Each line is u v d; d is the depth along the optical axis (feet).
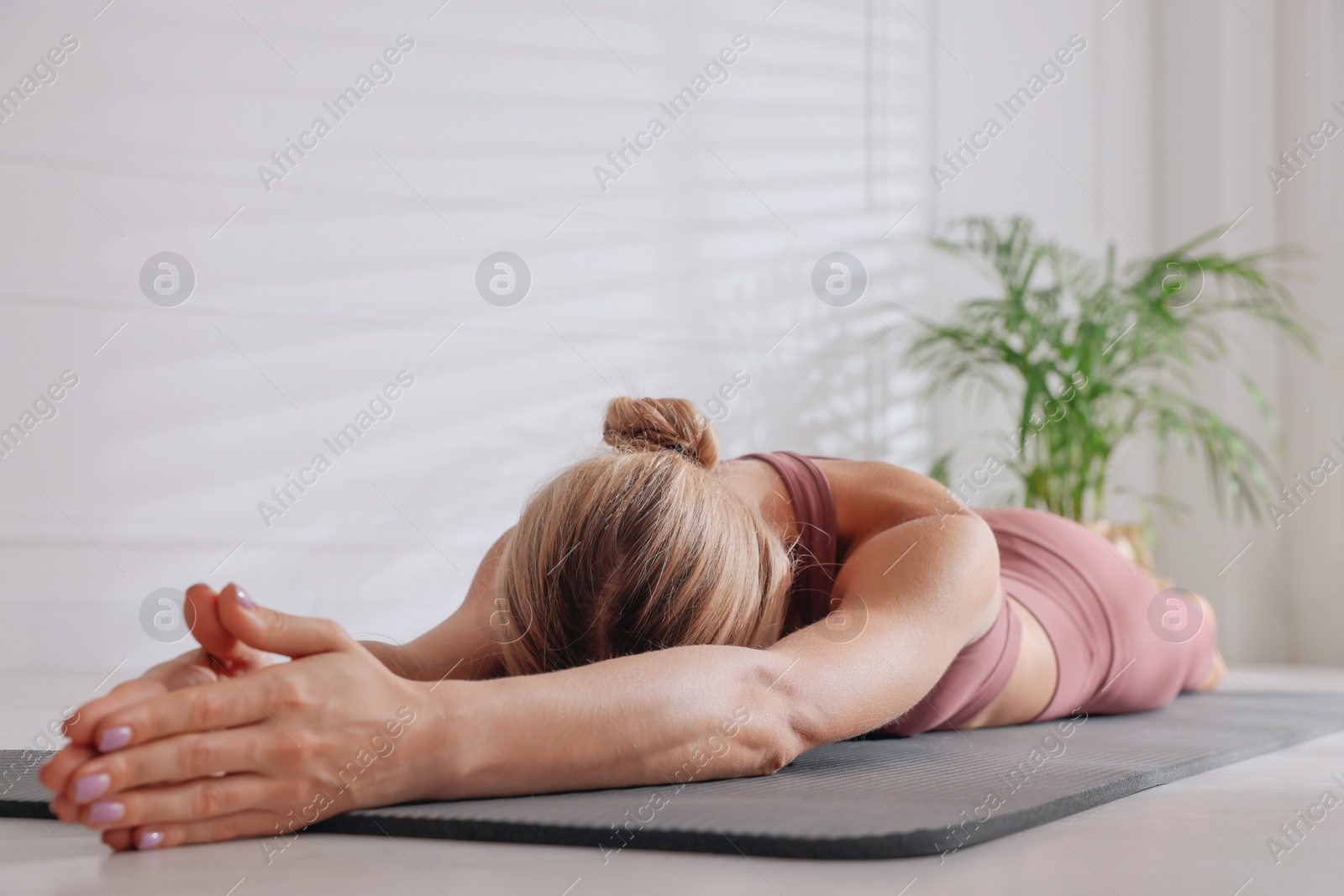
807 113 14.08
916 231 14.56
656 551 3.50
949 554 3.85
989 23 15.02
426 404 12.00
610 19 13.16
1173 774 4.07
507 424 12.34
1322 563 14.25
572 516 3.57
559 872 2.50
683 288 13.33
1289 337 14.55
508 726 2.87
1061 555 5.95
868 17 14.42
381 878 2.42
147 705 2.54
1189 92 15.46
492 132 12.55
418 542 11.85
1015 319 12.56
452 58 12.40
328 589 11.48
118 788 2.50
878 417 14.25
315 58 11.80
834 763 3.89
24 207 10.66
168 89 11.21
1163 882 2.53
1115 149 15.52
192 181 11.23
